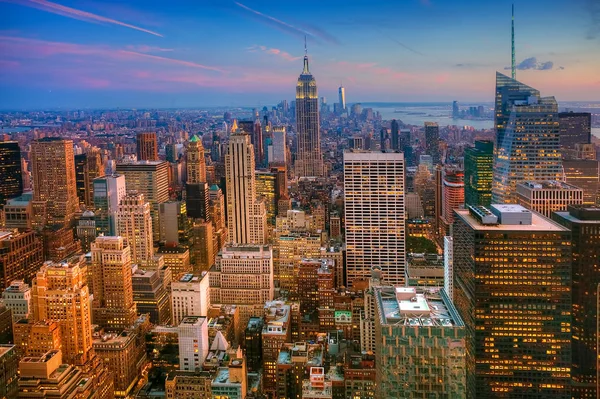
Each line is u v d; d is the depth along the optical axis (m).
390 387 188.00
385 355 187.12
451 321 186.62
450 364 185.00
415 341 185.12
